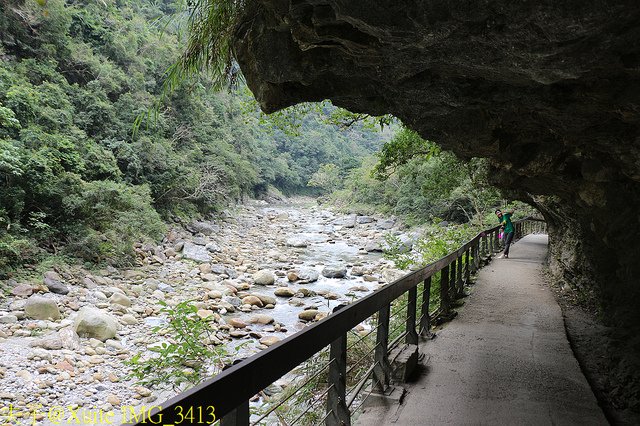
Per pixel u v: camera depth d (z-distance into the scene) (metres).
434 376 4.45
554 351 5.29
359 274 18.00
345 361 2.99
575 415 3.69
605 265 6.26
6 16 18.16
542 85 2.88
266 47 3.30
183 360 4.63
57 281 12.85
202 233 24.58
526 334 6.02
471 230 16.25
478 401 3.90
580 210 6.00
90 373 8.05
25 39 19.25
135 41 25.34
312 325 2.36
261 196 48.81
